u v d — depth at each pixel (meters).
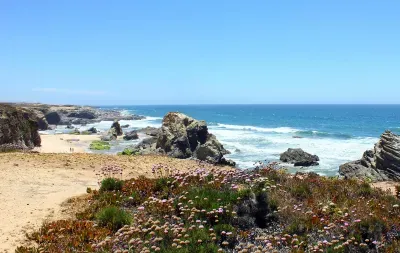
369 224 9.04
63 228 9.51
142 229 8.52
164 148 38.94
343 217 9.23
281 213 9.71
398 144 24.91
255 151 43.31
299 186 11.99
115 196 11.98
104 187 13.09
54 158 22.27
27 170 17.97
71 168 19.78
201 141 40.19
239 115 161.00
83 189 14.95
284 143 50.72
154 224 8.47
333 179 14.47
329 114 167.25
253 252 7.87
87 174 18.55
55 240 9.04
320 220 9.25
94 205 11.50
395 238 8.81
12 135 32.16
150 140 45.41
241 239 8.62
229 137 58.47
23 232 9.72
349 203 10.76
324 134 64.12
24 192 13.74
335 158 38.59
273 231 9.16
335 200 11.16
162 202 10.07
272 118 133.25
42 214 11.24
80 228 9.57
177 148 37.81
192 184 11.70
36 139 40.28
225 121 114.75
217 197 10.22
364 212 9.91
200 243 8.09
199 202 9.93
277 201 10.12
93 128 71.31
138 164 22.88
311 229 9.06
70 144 47.91
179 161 25.84
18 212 11.31
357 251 8.25
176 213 9.93
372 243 8.62
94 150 43.50
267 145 48.75
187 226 8.70
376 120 118.12
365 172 25.78
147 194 11.77
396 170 24.14
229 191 10.68
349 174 26.70
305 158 35.66
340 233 8.69
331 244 8.00
